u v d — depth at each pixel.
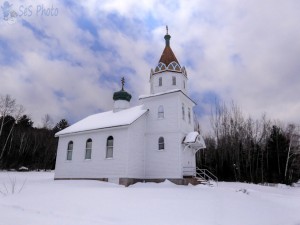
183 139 24.09
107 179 23.25
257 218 9.91
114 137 24.08
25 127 61.06
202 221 8.79
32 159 54.34
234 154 42.75
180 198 12.86
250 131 46.91
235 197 14.71
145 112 25.80
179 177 22.28
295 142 45.56
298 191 27.94
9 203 11.41
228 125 47.19
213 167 43.19
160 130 24.69
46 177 31.67
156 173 23.69
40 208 10.41
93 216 9.19
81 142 27.05
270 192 23.42
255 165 42.81
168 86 26.64
